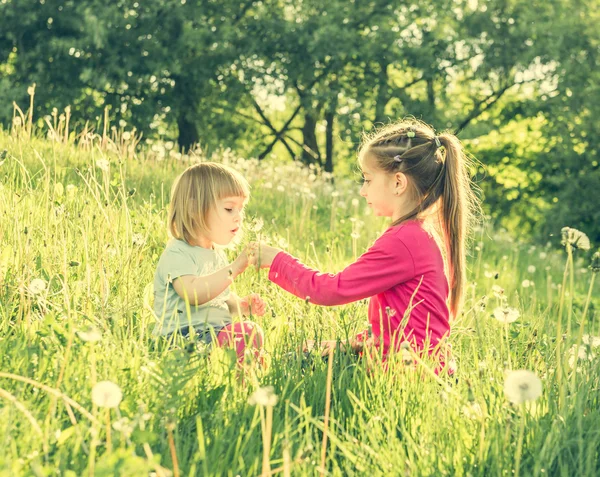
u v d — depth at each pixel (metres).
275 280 3.32
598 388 2.70
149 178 7.33
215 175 3.32
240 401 2.43
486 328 3.53
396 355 2.87
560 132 25.27
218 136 26.08
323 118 27.55
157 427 2.15
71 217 4.03
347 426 2.40
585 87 24.86
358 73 24.97
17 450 1.90
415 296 3.22
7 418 1.95
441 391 2.40
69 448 1.98
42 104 20.31
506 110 27.05
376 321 3.31
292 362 2.81
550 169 26.39
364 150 3.46
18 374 2.37
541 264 10.70
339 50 22.38
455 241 3.40
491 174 28.77
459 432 2.22
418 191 3.35
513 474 2.09
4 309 3.09
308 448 1.96
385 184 3.38
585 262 11.77
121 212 4.42
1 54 21.69
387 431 2.37
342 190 11.98
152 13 21.05
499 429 2.23
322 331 3.33
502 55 23.98
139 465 1.60
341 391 2.62
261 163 11.12
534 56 23.83
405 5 24.56
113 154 7.33
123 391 2.29
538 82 26.39
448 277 3.44
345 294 3.20
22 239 3.67
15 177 5.42
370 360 2.75
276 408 2.42
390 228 3.31
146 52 20.83
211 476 1.92
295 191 9.73
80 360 2.43
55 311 3.08
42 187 5.25
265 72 22.88
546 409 2.47
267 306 3.34
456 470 2.10
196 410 2.37
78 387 2.29
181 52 21.73
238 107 25.91
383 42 23.22
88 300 3.12
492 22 24.34
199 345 2.61
